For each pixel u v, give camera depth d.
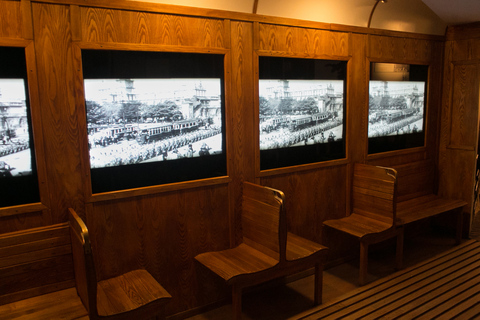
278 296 3.61
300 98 3.75
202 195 3.26
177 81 3.02
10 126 2.46
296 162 3.81
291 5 3.53
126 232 2.93
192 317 3.30
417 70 4.74
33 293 2.61
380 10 4.18
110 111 2.76
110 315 2.35
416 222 5.08
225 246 3.45
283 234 3.00
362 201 4.18
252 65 3.39
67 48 2.58
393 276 3.95
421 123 4.93
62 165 2.65
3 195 2.48
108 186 2.82
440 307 3.31
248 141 3.46
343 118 4.12
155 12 2.86
